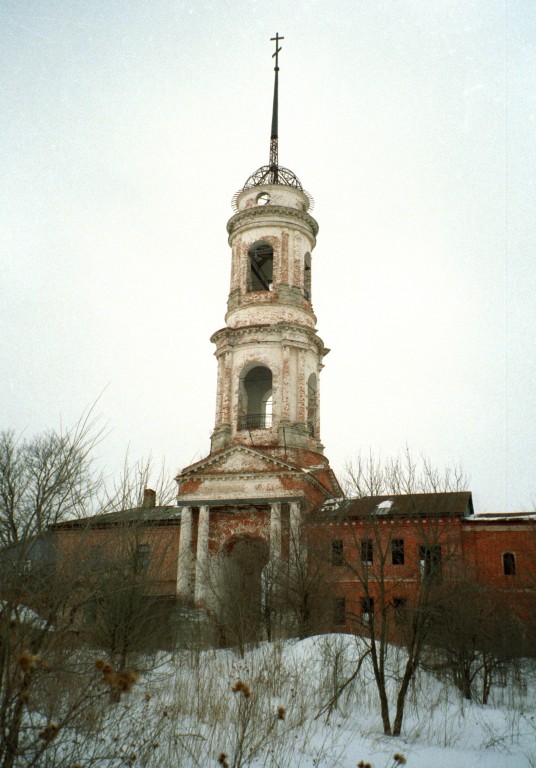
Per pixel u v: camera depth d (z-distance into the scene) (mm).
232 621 30375
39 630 9727
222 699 15922
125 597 16906
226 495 41812
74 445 12758
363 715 18578
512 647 25750
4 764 8445
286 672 21109
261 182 51812
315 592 31453
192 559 41906
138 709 14531
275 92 55688
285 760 12828
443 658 24641
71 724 10633
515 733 17328
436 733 16797
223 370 46688
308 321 47938
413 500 23531
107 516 16984
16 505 11938
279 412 44500
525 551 36000
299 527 35375
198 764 11578
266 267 51750
